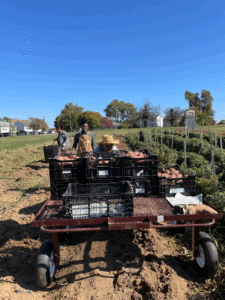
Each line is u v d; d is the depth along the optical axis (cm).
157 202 395
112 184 401
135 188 421
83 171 425
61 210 381
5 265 420
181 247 448
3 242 507
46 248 357
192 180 411
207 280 358
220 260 404
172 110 7412
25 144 2877
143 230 507
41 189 870
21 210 671
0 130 9281
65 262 423
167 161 1192
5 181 987
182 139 1948
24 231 546
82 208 340
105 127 11381
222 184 724
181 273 375
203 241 355
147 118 7788
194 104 8500
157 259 410
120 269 388
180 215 327
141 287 348
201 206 343
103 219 321
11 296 333
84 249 454
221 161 1080
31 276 391
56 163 423
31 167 1309
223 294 328
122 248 449
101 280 364
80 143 637
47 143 2736
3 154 1831
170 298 320
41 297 342
